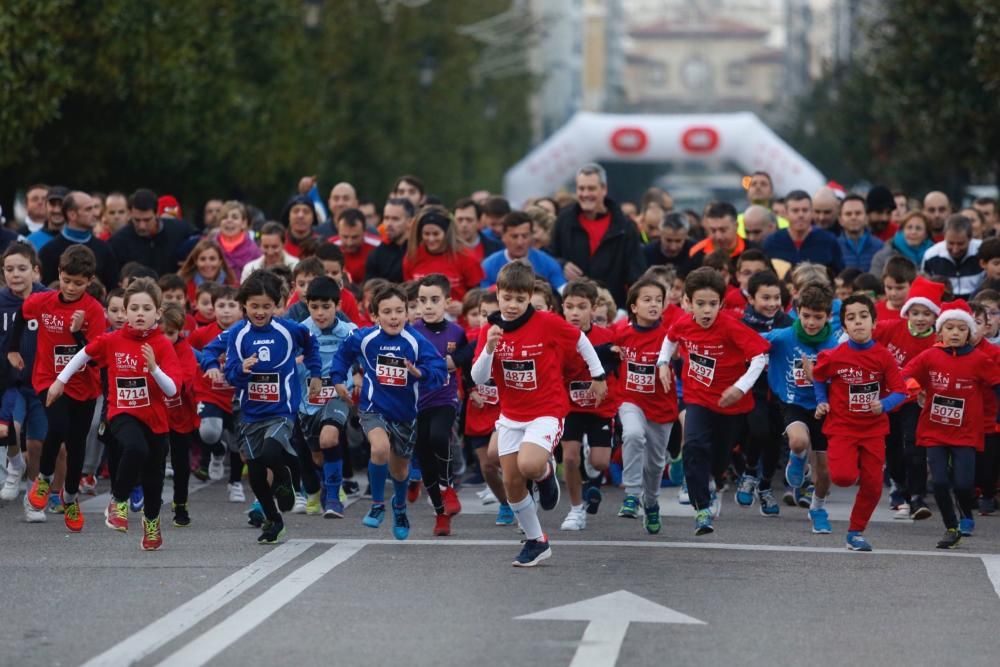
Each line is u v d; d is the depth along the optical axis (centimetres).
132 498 1953
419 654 1182
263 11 4872
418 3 6538
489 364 1544
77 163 4075
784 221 2900
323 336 1927
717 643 1230
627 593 1416
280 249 2452
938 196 2700
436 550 1653
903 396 1675
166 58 3962
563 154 5291
